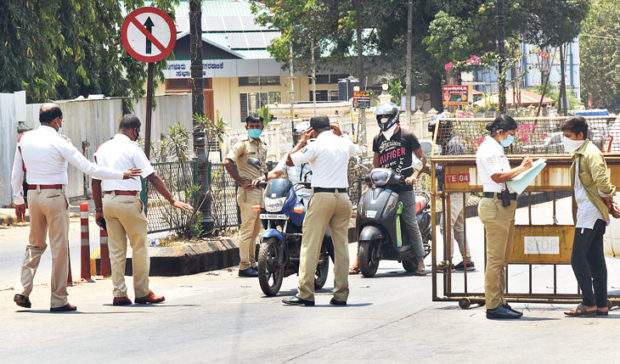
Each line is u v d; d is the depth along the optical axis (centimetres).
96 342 1236
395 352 1118
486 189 1370
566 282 1798
